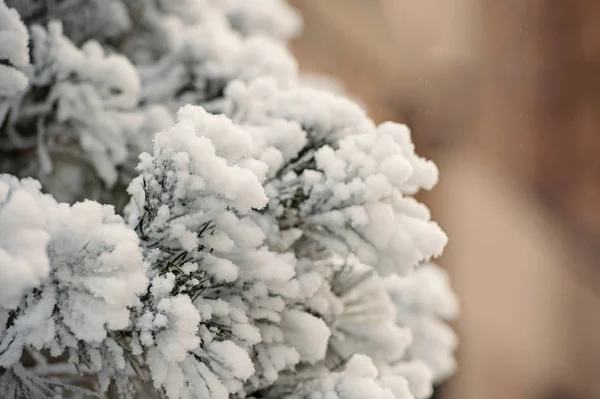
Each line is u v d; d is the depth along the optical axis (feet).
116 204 3.38
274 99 3.03
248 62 3.59
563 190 11.56
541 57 12.08
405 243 2.77
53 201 2.62
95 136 3.31
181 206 2.64
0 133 3.34
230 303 2.75
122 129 3.32
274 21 4.83
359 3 11.18
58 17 3.44
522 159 12.28
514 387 9.74
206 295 2.73
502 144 12.55
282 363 2.81
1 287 2.42
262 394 2.89
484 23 12.52
